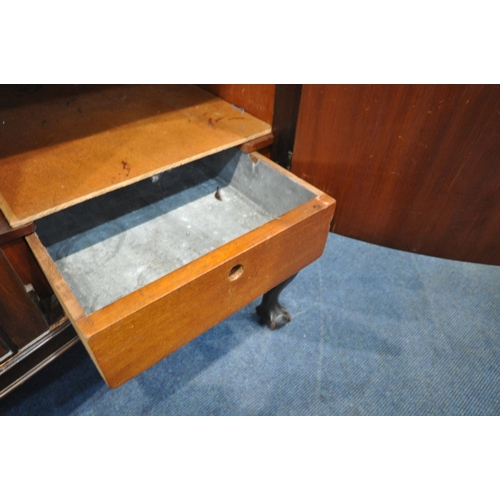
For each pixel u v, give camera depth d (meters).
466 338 0.97
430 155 0.67
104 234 0.74
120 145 0.68
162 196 0.83
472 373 0.90
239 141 0.72
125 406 0.82
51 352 0.66
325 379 0.88
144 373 0.88
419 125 0.64
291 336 0.96
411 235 0.81
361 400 0.85
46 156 0.64
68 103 0.79
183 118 0.77
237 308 0.64
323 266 1.14
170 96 0.84
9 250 0.56
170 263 0.70
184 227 0.77
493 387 0.88
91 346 0.44
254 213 0.79
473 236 0.77
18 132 0.69
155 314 0.49
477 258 0.82
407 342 0.96
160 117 0.77
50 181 0.59
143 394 0.85
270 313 0.94
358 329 0.98
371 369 0.90
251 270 0.59
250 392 0.86
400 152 0.69
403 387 0.87
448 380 0.89
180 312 0.53
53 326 0.64
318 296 1.06
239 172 0.81
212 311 0.59
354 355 0.93
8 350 0.60
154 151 0.67
